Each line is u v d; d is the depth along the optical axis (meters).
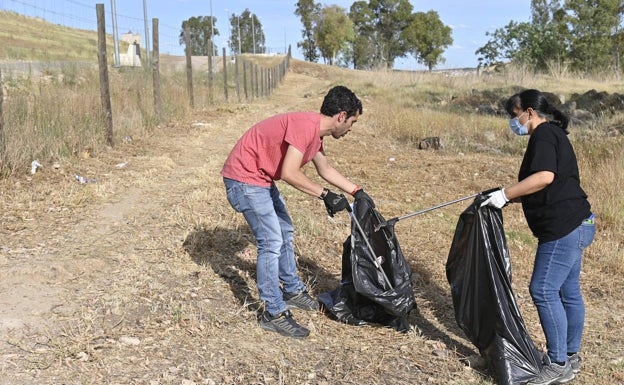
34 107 9.18
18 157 7.61
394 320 4.42
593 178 9.07
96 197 6.97
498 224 3.83
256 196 4.02
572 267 3.78
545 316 3.72
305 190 3.96
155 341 3.88
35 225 5.91
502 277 3.78
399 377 3.75
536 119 3.72
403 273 4.25
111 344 3.78
